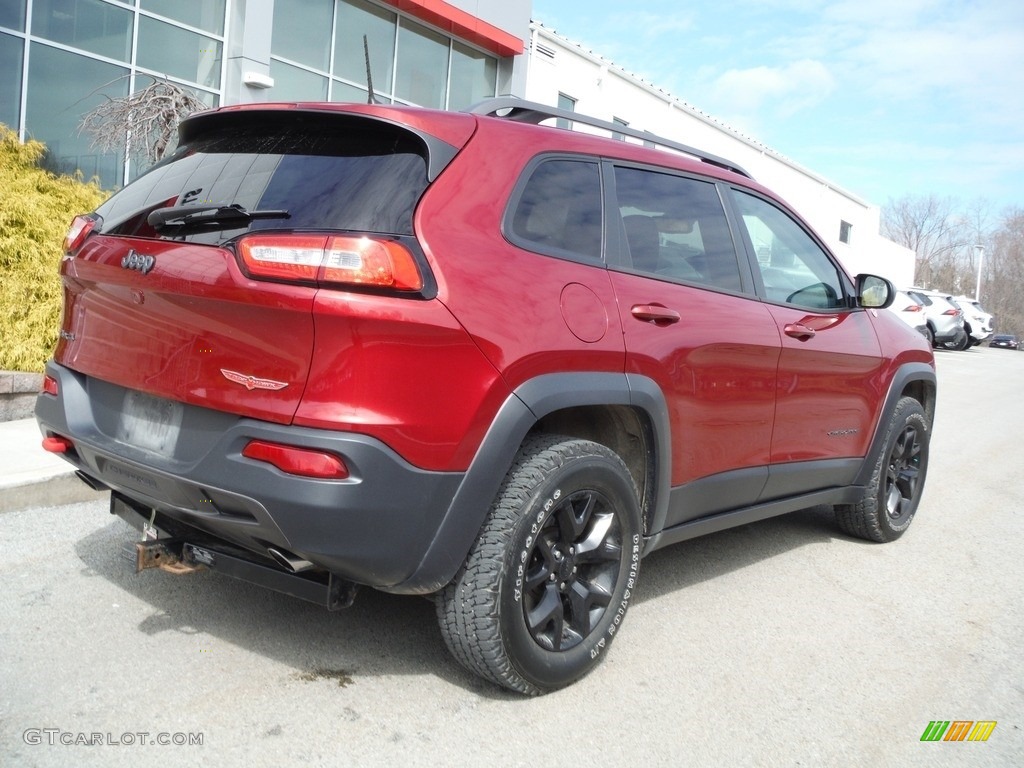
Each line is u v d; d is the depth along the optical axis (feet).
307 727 8.24
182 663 9.22
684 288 11.00
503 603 8.55
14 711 8.06
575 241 9.74
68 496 13.99
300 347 7.66
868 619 12.44
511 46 49.52
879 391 15.15
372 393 7.64
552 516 9.06
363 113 8.53
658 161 11.48
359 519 7.67
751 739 8.86
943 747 9.04
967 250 283.79
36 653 9.15
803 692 9.99
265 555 8.57
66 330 9.87
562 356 8.89
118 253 8.80
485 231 8.67
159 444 8.53
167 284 8.18
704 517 11.94
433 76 47.26
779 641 11.37
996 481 23.54
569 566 9.37
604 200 10.34
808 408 13.26
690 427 10.81
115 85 33.19
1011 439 31.53
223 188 8.76
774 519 17.58
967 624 12.57
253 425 7.78
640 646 10.83
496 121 9.52
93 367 9.26
